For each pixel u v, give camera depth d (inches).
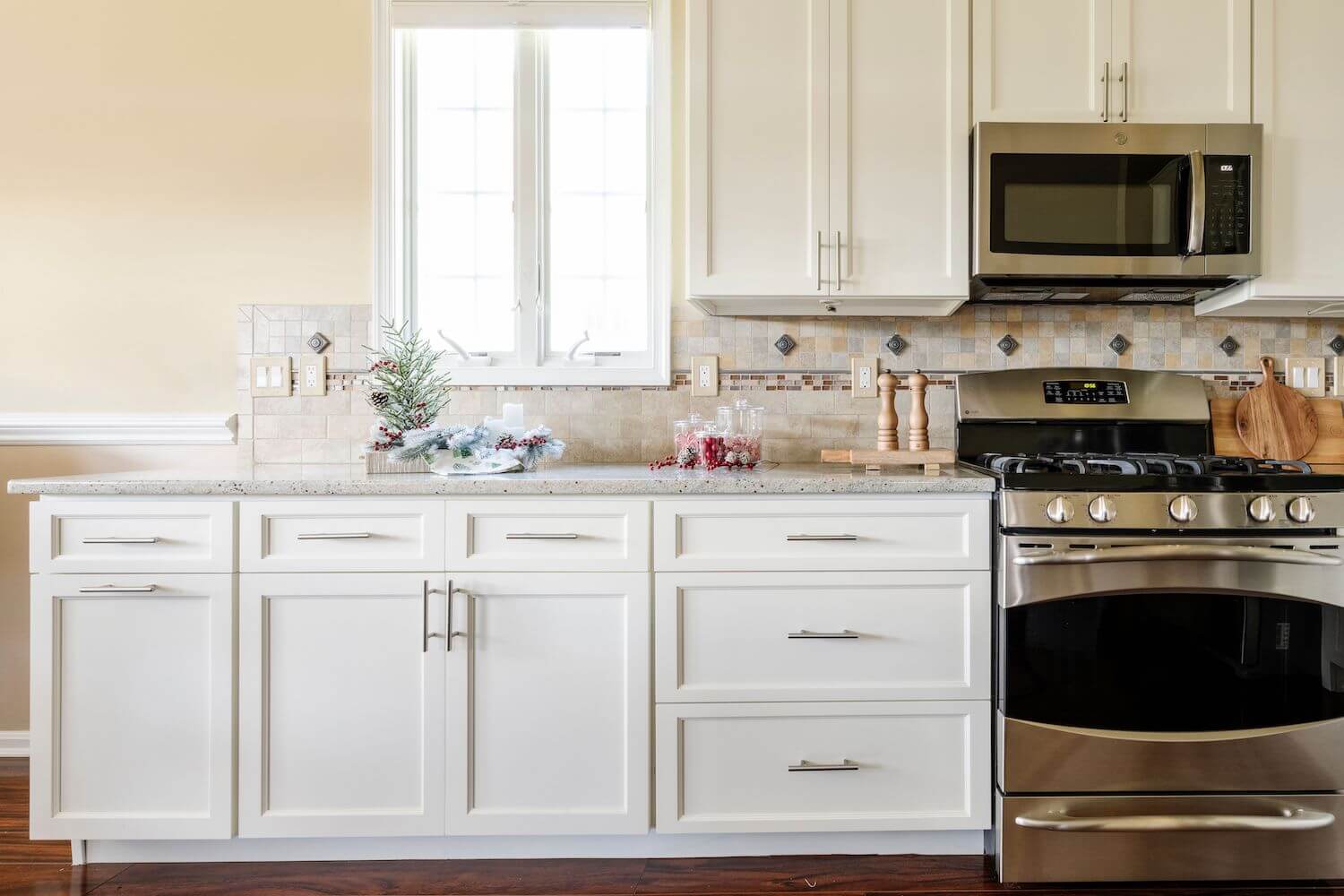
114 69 84.6
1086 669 61.9
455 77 88.2
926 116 73.8
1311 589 60.9
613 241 88.8
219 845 66.1
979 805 63.6
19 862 66.1
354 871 65.0
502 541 63.1
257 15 85.0
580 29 85.1
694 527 63.4
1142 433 82.0
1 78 84.2
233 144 85.2
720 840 66.9
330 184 85.5
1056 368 83.0
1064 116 73.8
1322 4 74.0
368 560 62.6
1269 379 84.3
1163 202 73.1
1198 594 61.7
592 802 63.4
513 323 88.4
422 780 63.0
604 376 85.3
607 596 63.2
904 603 63.5
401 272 87.2
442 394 83.8
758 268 73.9
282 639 62.7
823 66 73.5
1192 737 61.5
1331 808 61.6
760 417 79.0
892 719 63.6
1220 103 73.8
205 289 85.4
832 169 73.6
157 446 85.4
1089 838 62.0
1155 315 85.1
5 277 84.4
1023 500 61.2
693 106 73.6
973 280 75.7
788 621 63.4
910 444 76.5
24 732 84.7
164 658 62.3
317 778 62.9
